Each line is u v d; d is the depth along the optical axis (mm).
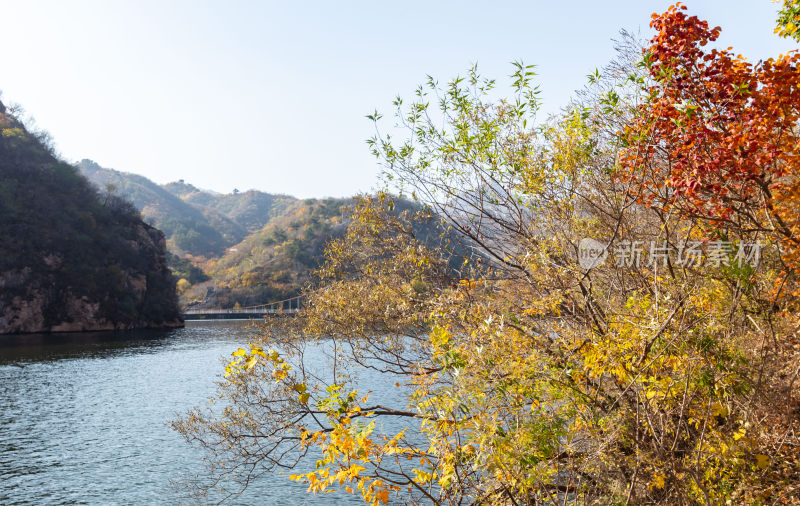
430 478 4582
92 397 34125
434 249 7211
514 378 4277
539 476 4047
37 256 95750
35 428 26312
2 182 100312
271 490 15766
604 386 5070
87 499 16781
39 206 102875
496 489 4590
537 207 6004
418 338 7316
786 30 6477
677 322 4180
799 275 4652
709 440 4293
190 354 58250
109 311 101312
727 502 4059
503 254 6590
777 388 4164
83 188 118688
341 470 3908
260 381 6836
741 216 4895
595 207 6078
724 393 4207
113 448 22547
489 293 6344
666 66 4508
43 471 19672
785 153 4262
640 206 6145
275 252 155000
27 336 84688
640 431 4480
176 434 24484
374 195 7504
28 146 114500
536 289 5926
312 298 8109
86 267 101000
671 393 4051
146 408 30531
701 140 4285
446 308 5770
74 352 60875
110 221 116688
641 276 5434
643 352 4070
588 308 5344
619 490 4297
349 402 4062
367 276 8117
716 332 4258
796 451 4020
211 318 132125
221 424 7375
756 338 4582
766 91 4234
